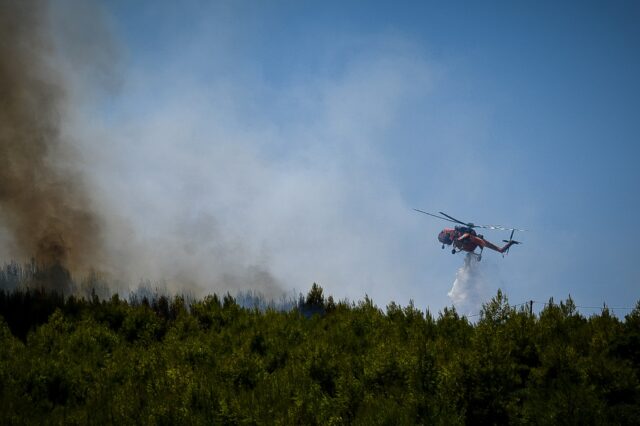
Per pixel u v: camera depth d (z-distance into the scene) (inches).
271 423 465.4
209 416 482.6
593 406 447.2
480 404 461.7
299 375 561.6
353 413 491.8
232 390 530.0
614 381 478.3
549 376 515.2
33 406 510.3
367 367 549.6
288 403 500.4
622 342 534.0
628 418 439.5
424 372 518.3
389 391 513.3
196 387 515.5
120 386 565.9
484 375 470.3
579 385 484.4
